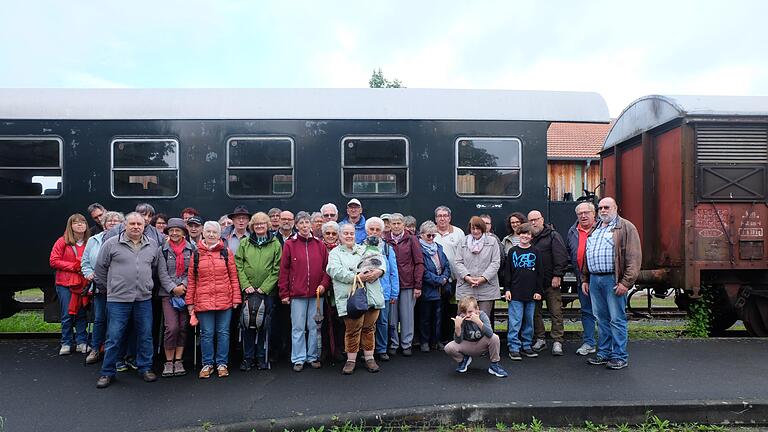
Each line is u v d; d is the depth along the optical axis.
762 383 5.00
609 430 4.34
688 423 4.43
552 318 6.11
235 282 5.34
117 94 7.09
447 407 4.40
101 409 4.50
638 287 7.54
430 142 7.03
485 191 7.06
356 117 6.98
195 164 6.95
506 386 4.96
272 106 7.01
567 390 4.83
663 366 5.57
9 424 4.23
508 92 7.26
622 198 8.59
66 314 6.18
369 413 4.32
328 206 5.63
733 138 6.83
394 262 5.80
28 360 5.97
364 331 5.43
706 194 6.77
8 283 7.07
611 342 5.60
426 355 6.06
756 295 7.04
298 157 6.98
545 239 6.14
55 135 6.94
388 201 6.98
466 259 5.96
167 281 5.21
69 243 6.09
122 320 5.03
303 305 5.47
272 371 5.48
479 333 5.21
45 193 6.95
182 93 7.13
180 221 5.42
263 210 6.95
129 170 6.95
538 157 7.09
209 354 5.30
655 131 7.49
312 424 4.21
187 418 4.30
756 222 6.81
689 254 6.71
